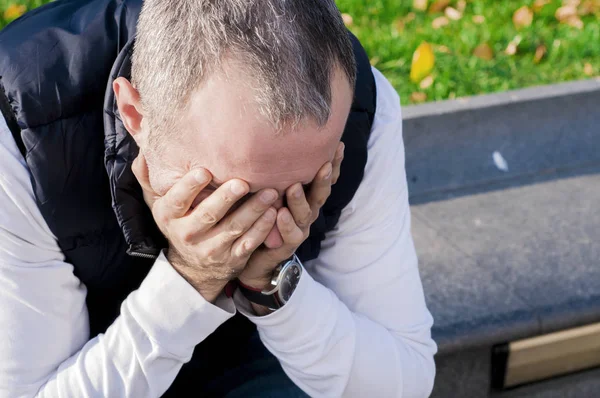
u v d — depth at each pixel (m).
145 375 1.32
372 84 1.42
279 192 1.14
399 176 1.50
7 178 1.27
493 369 2.15
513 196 2.82
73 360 1.36
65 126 1.28
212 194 1.12
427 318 1.56
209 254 1.19
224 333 1.61
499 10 3.63
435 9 3.62
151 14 1.12
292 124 1.05
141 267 1.45
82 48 1.32
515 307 2.19
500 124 2.85
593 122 3.00
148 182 1.22
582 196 2.82
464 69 3.13
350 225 1.48
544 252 2.47
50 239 1.32
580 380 2.26
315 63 1.05
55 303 1.33
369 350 1.44
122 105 1.19
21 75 1.27
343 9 3.48
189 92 1.07
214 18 1.05
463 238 2.55
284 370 1.50
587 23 3.67
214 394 1.57
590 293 2.27
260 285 1.33
